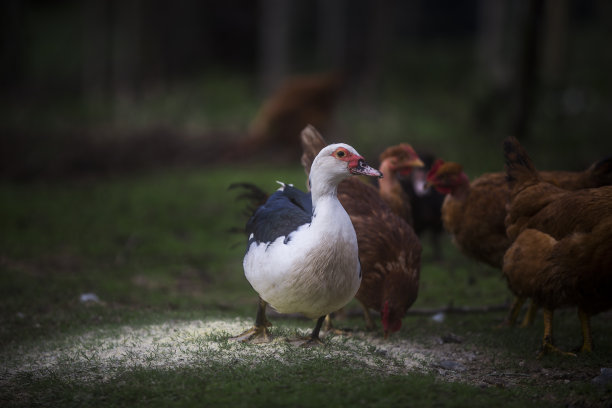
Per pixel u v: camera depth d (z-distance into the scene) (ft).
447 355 19.04
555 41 72.90
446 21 116.67
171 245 35.27
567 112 64.34
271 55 77.56
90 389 15.08
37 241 34.55
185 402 13.93
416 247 20.53
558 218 17.94
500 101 58.75
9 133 65.67
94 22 84.48
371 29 80.74
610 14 94.48
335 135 60.70
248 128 68.18
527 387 15.92
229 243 36.37
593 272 17.20
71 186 48.70
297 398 13.87
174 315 23.00
